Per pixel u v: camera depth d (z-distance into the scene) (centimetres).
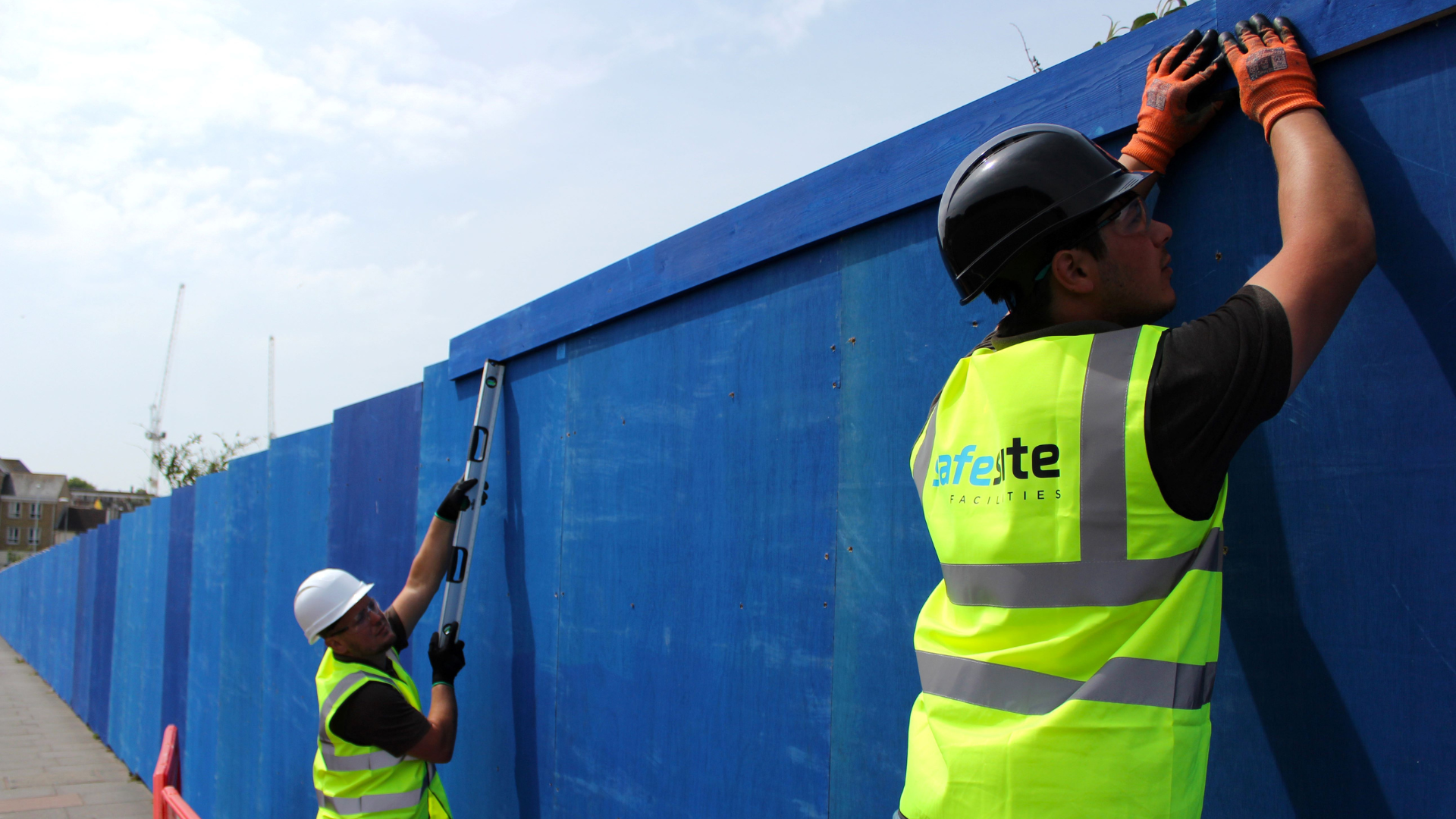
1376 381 142
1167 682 114
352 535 540
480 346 419
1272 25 152
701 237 286
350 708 317
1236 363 112
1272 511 153
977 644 129
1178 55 167
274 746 625
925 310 213
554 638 349
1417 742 133
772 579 249
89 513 10138
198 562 888
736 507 265
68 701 1762
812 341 245
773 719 245
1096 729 113
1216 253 164
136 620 1189
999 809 117
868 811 213
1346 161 129
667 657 287
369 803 322
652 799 287
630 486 314
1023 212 139
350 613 333
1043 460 124
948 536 137
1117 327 131
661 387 303
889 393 221
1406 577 136
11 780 1115
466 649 413
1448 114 135
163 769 418
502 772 377
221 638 784
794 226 251
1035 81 194
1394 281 140
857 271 233
